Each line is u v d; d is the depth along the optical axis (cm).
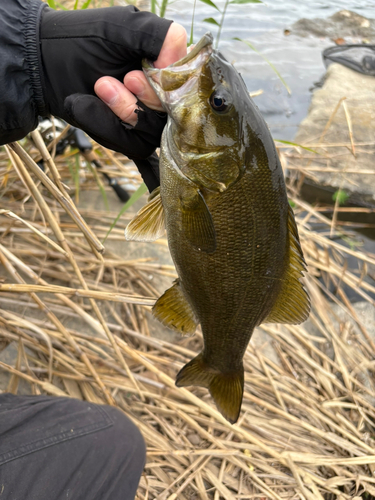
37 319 68
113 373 66
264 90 148
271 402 69
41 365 64
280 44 177
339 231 106
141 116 35
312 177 115
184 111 34
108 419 43
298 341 80
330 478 62
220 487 58
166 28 33
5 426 38
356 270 96
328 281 92
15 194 83
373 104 140
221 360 46
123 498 41
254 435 65
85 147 76
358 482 61
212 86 34
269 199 36
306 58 171
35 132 49
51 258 77
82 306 72
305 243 93
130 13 34
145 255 85
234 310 41
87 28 34
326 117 133
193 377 48
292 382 72
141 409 64
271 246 38
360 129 130
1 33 34
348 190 113
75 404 44
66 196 54
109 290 75
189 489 58
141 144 37
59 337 64
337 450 66
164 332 75
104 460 40
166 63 34
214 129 35
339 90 146
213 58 35
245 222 37
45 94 36
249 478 60
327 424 69
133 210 92
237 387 46
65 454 39
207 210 36
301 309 41
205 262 38
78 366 64
